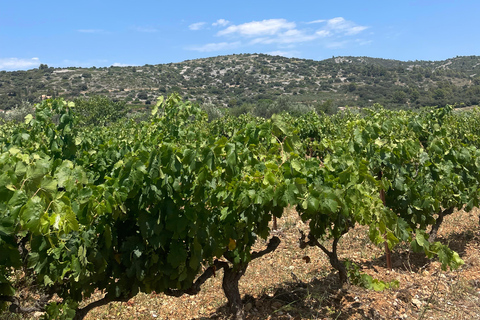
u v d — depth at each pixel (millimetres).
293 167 3254
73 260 2592
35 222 2027
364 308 3998
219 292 4750
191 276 3324
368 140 4629
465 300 4188
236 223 3381
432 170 5324
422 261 5395
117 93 101375
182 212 3039
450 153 5527
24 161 2398
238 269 3682
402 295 4277
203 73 135125
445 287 4500
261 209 3498
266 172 3129
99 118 34156
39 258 2529
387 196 5168
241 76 125312
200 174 2852
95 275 2947
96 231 2846
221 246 3395
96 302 3191
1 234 2105
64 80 110500
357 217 3725
